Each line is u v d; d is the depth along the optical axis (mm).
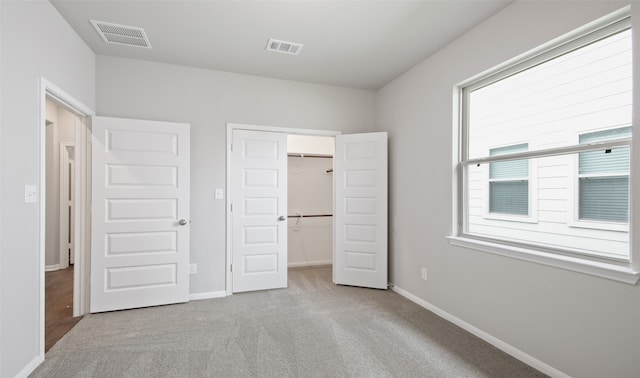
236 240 3582
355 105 4086
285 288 3785
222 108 3520
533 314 2078
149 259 3125
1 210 1749
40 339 2084
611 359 1665
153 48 2980
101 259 2967
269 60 3252
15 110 1859
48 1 2207
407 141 3498
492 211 2555
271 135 3723
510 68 2365
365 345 2363
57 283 3912
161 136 3174
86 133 3000
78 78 2715
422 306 3191
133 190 3068
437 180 3006
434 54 3062
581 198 1927
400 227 3611
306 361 2137
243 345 2354
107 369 2027
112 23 2535
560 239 2035
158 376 1956
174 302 3211
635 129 1584
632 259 1604
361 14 2416
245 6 2314
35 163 2055
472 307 2580
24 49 1940
